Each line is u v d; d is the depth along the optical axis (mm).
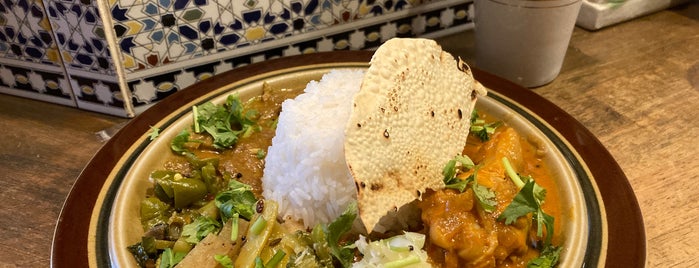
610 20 436
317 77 347
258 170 301
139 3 304
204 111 316
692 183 292
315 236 250
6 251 254
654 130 330
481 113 323
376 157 224
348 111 277
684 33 433
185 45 333
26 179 294
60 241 234
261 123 326
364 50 374
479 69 347
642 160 308
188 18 323
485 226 241
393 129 233
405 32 401
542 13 321
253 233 248
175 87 347
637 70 387
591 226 247
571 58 401
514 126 311
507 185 260
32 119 339
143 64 327
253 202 270
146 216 264
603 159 279
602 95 361
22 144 319
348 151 216
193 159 292
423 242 245
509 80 340
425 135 248
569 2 323
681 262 250
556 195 272
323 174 268
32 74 342
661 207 278
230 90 332
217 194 280
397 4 383
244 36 347
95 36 308
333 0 360
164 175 278
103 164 275
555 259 237
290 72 346
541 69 356
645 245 236
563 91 365
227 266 237
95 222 245
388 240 247
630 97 359
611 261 230
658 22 448
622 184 264
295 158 275
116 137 291
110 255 233
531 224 251
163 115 312
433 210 244
